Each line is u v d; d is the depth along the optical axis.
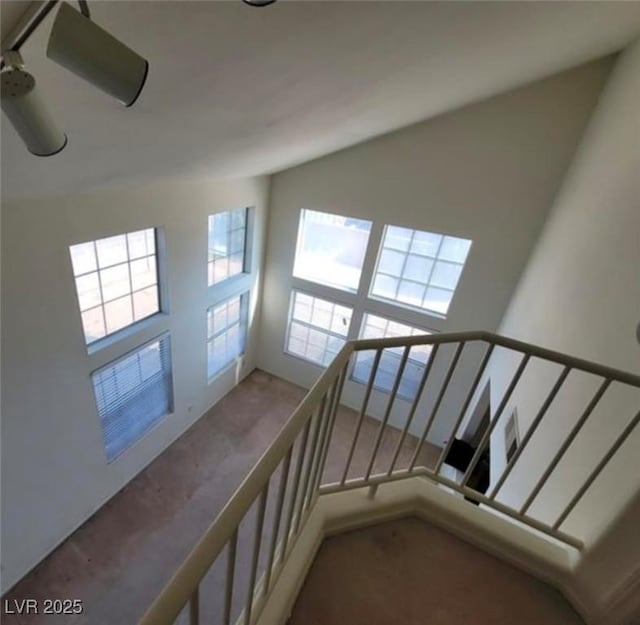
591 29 1.95
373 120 3.01
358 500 1.52
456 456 4.14
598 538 1.24
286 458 0.87
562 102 3.40
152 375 3.95
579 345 1.82
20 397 2.62
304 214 5.01
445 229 4.27
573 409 1.69
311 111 2.14
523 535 1.44
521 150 3.69
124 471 3.90
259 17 0.96
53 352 2.76
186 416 4.70
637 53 2.36
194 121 1.70
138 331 3.52
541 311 2.72
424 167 4.12
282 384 5.87
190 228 3.78
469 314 4.51
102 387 3.38
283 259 5.29
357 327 5.21
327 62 1.42
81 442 3.24
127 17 0.82
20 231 2.32
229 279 4.85
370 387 1.35
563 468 1.62
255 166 3.73
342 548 1.43
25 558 3.05
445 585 1.35
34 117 0.75
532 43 1.91
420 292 4.77
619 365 1.37
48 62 0.89
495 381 3.58
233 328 5.25
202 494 4.03
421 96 2.58
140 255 3.42
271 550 1.03
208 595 2.96
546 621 1.27
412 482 1.62
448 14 1.23
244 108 1.72
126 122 1.46
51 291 2.62
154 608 0.50
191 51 1.06
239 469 4.38
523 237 3.97
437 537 1.50
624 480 1.18
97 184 2.42
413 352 4.99
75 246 2.82
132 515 3.69
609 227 1.89
